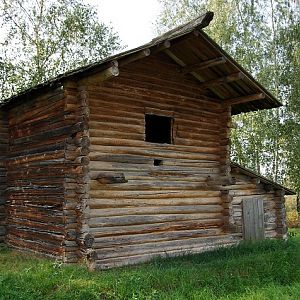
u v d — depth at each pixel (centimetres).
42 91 1152
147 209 1145
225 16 2602
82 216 1023
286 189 1605
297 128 2427
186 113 1265
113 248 1068
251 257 1102
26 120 1268
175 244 1191
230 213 1318
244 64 2509
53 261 1040
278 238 1552
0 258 1112
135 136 1142
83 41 2461
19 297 721
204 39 1087
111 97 1106
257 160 2547
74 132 1055
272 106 1372
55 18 2400
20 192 1274
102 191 1066
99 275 902
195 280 866
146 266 1016
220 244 1302
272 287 841
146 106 1173
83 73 1021
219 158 1334
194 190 1259
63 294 756
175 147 1227
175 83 1247
